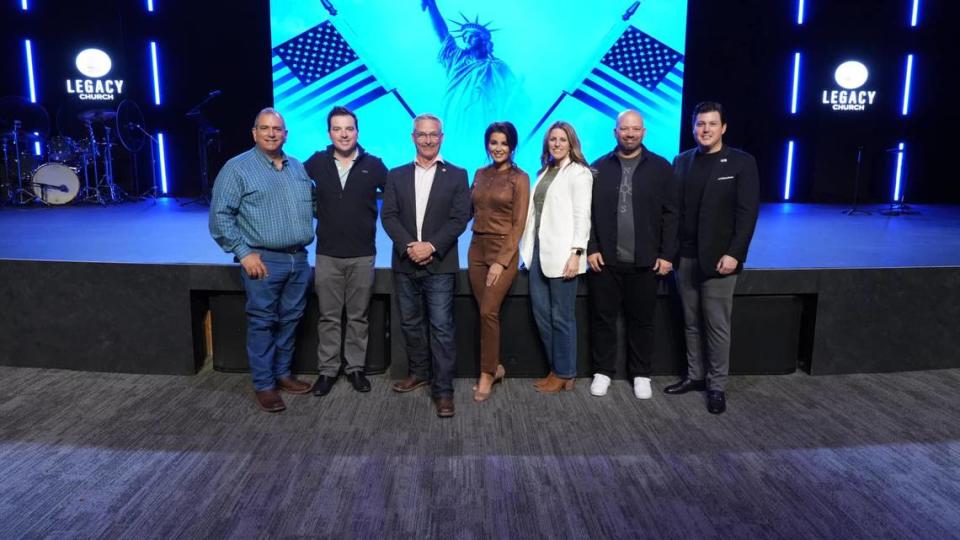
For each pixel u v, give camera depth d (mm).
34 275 3305
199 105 7562
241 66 8289
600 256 2963
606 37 7477
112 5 8133
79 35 8164
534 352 3320
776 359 3375
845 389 3195
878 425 2777
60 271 3285
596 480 2291
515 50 7438
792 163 8742
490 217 2908
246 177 2764
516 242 2857
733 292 3086
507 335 3305
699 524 2025
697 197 2904
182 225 5414
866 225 5816
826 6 8375
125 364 3324
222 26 8211
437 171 2822
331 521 2023
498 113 7512
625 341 3338
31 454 2443
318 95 7473
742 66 8492
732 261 2781
